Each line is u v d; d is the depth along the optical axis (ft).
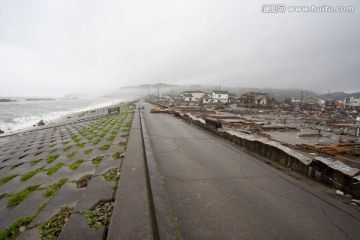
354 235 10.53
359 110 199.52
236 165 21.01
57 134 61.67
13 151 47.21
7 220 12.56
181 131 42.47
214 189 15.43
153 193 13.69
